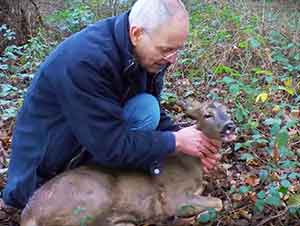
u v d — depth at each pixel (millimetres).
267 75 2400
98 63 1336
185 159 1505
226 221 1538
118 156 1362
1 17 3238
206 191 1687
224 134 1427
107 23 1394
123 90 1443
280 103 2227
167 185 1487
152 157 1382
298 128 2018
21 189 1477
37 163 1459
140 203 1457
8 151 2002
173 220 1506
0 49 3174
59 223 1365
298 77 2467
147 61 1389
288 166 1629
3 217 1608
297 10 3996
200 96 2342
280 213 1543
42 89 1403
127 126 1445
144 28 1335
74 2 4043
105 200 1397
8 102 2215
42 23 3395
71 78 1328
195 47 2730
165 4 1327
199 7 3635
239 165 1827
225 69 2312
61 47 1380
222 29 2961
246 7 3449
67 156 1467
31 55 2838
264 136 1928
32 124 1450
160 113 1604
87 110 1334
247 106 2113
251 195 1615
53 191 1380
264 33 2992
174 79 2520
